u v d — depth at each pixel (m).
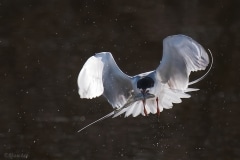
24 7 26.00
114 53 21.02
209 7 26.00
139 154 13.30
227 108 15.98
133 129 14.59
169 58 9.35
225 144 13.80
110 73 9.78
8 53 21.00
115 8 25.98
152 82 9.61
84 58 20.50
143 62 20.05
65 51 21.23
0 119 15.21
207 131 14.55
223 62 19.77
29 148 13.61
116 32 23.36
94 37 22.75
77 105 16.27
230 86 17.64
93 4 26.28
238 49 21.11
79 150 13.49
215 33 23.00
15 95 16.98
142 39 22.47
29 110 15.84
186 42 9.00
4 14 25.22
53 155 13.28
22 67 19.56
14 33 23.22
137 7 26.08
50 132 14.45
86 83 9.52
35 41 22.34
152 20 24.58
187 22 24.31
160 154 13.31
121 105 10.15
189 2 26.56
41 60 20.30
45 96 16.97
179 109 15.98
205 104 16.31
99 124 14.96
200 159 13.10
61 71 19.16
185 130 14.62
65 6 26.12
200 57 9.02
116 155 13.27
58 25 24.12
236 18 24.72
